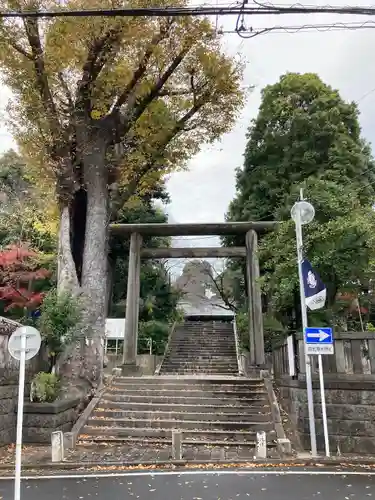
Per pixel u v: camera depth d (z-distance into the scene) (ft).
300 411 35.14
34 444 35.14
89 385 43.73
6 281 65.62
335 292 43.34
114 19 42.11
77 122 47.39
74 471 27.02
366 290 51.67
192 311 137.08
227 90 53.88
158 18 46.80
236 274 94.38
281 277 45.24
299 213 35.65
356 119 81.15
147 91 51.01
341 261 39.70
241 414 39.37
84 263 47.98
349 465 28.22
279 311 57.47
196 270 134.62
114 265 77.20
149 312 87.10
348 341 34.68
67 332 41.22
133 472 26.61
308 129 78.38
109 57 46.32
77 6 41.14
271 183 80.07
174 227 63.21
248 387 45.65
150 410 41.22
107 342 81.00
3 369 33.88
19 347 20.90
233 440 35.37
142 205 85.20
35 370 40.09
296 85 85.05
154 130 54.49
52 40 43.34
